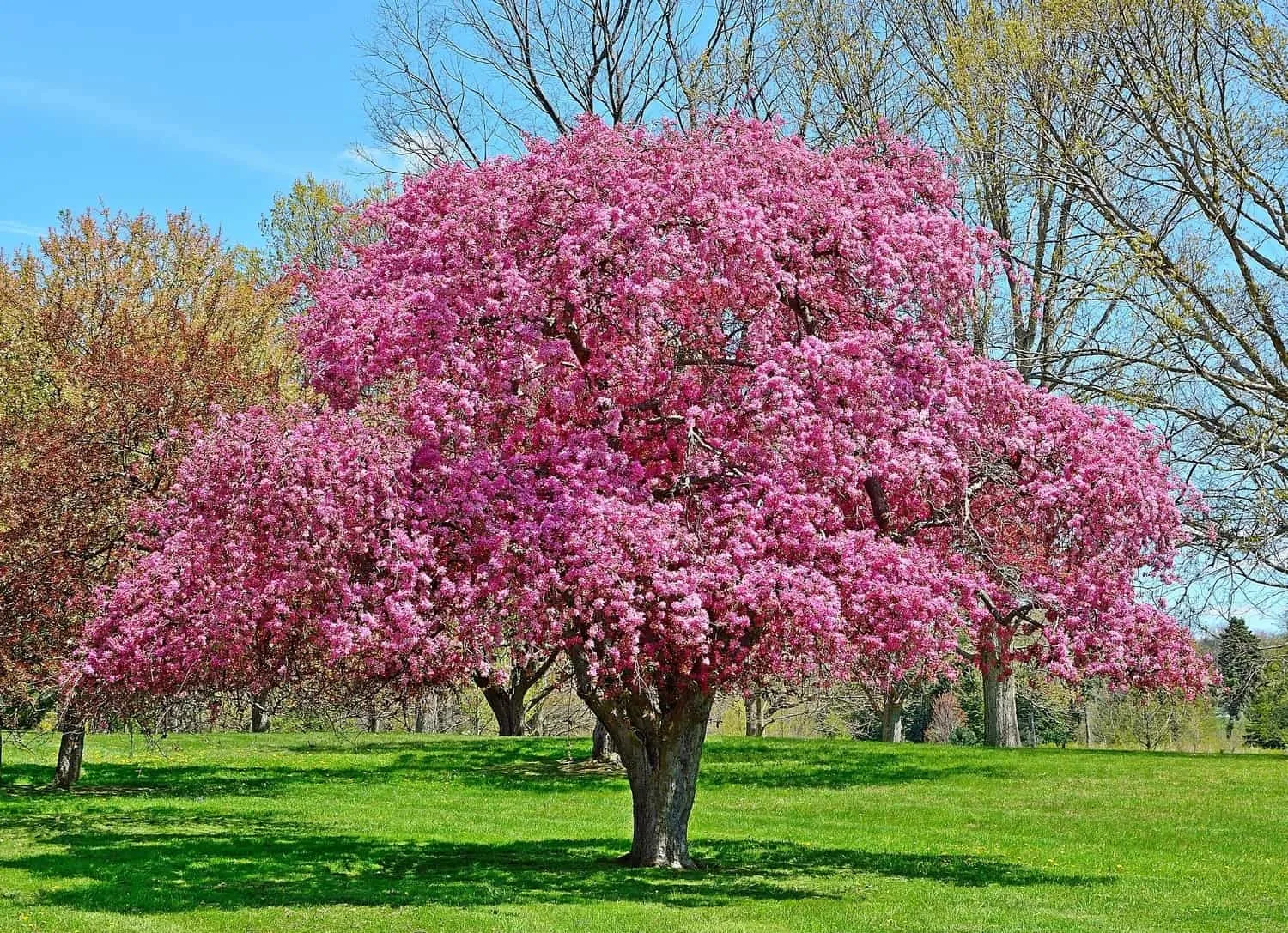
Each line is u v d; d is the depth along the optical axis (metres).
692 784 16.45
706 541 13.62
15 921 12.20
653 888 14.30
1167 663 14.22
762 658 14.20
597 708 16.02
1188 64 22.12
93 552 21.73
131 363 22.86
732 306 14.91
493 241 14.38
